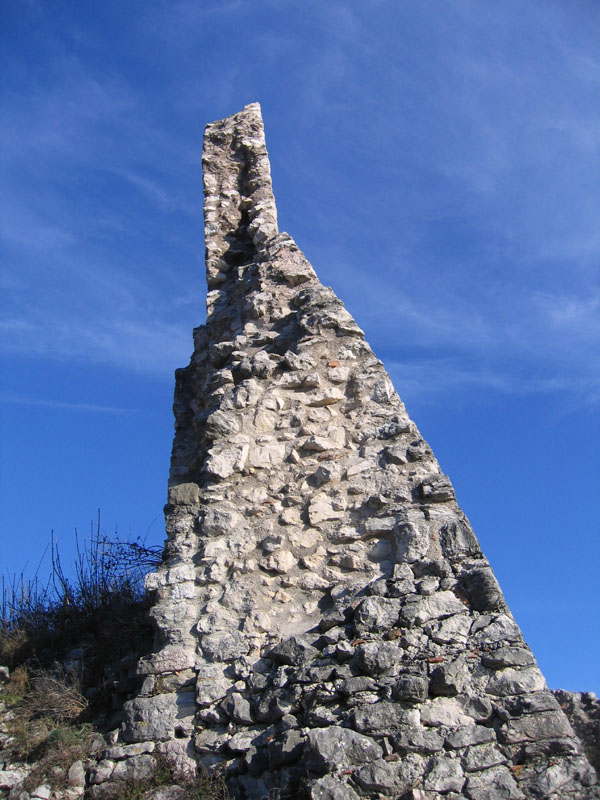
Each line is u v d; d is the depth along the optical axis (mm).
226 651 4996
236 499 5672
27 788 4699
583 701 4773
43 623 6652
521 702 4387
